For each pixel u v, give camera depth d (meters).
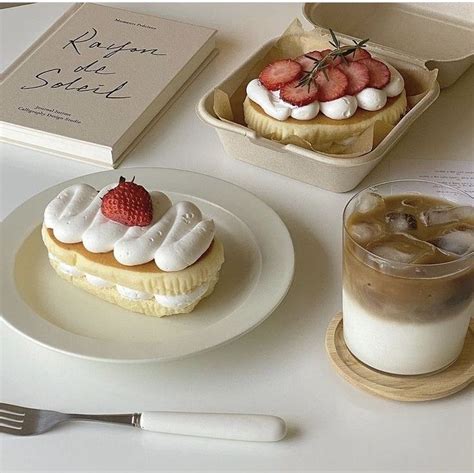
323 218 1.12
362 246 0.93
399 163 1.18
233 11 1.41
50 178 1.17
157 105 1.24
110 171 1.14
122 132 1.18
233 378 0.98
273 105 1.15
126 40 1.31
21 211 1.09
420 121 1.23
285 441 0.94
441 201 0.97
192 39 1.31
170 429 0.94
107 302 1.03
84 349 0.97
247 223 1.08
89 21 1.34
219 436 0.93
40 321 1.00
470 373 0.97
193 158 1.19
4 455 0.93
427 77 1.21
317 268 1.07
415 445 0.94
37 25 1.38
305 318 1.02
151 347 0.97
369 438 0.94
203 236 1.01
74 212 1.04
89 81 1.25
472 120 1.23
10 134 1.20
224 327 0.98
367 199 0.96
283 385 0.98
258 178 1.17
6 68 1.28
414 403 0.96
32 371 0.99
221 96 1.17
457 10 1.35
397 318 0.93
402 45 1.32
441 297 0.92
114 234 1.01
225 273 1.05
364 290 0.93
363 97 1.16
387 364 0.96
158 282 1.00
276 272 1.03
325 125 1.14
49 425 0.95
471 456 0.93
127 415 0.94
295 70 1.16
